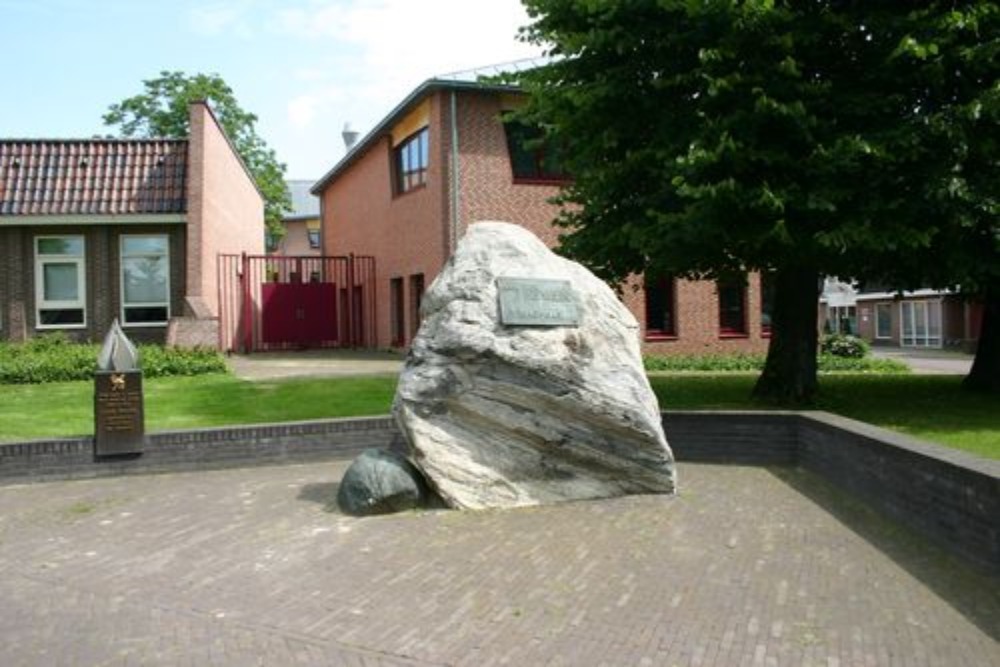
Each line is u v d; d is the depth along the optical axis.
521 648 4.74
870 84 11.34
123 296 22.09
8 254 21.38
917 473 6.75
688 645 4.73
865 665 4.44
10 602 5.61
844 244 10.27
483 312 7.88
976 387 15.56
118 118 44.38
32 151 22.34
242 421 12.25
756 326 24.28
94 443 9.41
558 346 7.89
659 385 16.91
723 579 5.78
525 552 6.43
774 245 11.27
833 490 8.38
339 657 4.67
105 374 9.46
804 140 10.80
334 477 9.26
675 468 8.85
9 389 15.86
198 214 21.58
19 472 9.14
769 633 4.86
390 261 27.22
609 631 4.94
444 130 21.86
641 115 12.34
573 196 14.55
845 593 5.48
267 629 5.07
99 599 5.63
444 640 4.86
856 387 16.45
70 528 7.40
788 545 6.54
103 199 21.70
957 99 11.07
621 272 13.78
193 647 4.83
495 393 7.80
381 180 28.16
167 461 9.63
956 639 4.75
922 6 11.24
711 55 10.63
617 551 6.43
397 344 27.27
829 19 11.02
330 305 30.45
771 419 9.76
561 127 12.83
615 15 11.62
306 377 17.84
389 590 5.68
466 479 7.73
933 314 46.78
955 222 10.55
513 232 8.49
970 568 5.93
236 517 7.63
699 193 10.19
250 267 31.22
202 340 20.20
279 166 48.66
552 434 7.89
